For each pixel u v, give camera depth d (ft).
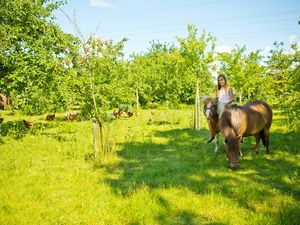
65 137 45.37
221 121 25.34
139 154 32.55
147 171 25.67
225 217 16.37
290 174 23.35
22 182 23.07
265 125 29.73
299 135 39.55
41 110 43.16
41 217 17.07
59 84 40.37
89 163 29.14
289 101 25.76
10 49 43.91
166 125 58.95
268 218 15.52
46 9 49.16
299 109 24.90
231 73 71.82
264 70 69.21
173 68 121.90
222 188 20.80
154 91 134.31
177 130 50.88
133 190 20.40
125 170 26.76
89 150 34.60
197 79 53.42
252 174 24.13
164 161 29.48
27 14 46.26
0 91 46.01
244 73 71.05
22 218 16.76
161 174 25.20
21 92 43.78
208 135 43.96
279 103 27.30
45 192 20.80
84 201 19.04
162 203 18.25
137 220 16.22
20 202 19.02
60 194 20.43
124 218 16.72
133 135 44.75
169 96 124.16
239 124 25.57
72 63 30.45
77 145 37.91
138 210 17.31
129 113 80.69
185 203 18.30
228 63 71.82
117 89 31.65
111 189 21.11
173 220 16.39
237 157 25.03
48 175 24.90
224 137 25.17
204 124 58.54
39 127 60.13
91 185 22.34
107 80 31.96
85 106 31.17
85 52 28.94
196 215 16.87
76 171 26.23
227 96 31.22
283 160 28.02
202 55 52.37
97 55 29.84
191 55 51.80
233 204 17.94
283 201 18.07
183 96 134.51
